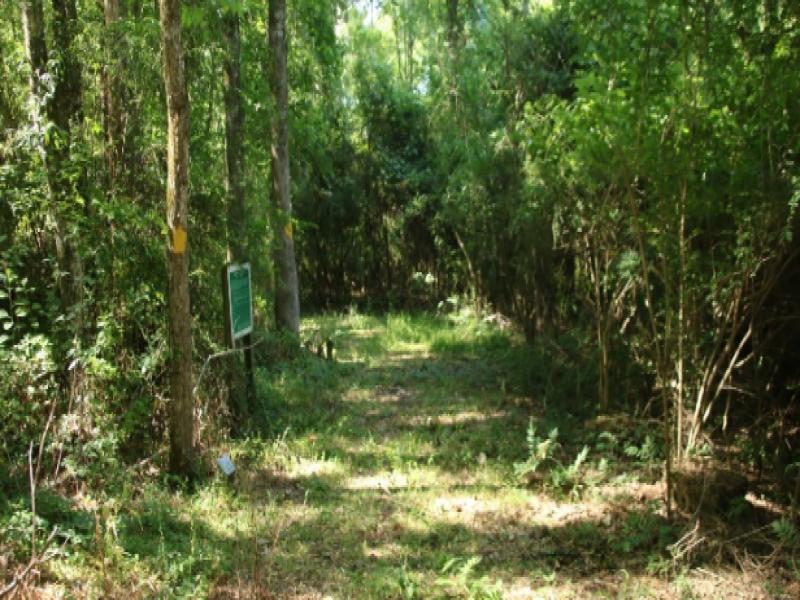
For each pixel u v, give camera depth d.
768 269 5.48
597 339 8.70
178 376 5.95
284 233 11.68
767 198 5.16
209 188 7.43
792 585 4.59
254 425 7.57
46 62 5.91
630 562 4.98
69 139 5.99
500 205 11.89
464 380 10.27
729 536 5.12
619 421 7.54
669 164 5.25
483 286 14.10
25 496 5.02
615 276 7.77
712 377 5.69
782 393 6.56
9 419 5.71
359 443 7.53
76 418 5.73
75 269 5.99
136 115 6.57
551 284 10.62
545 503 5.99
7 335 6.21
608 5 5.42
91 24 6.32
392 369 11.03
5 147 6.17
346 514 5.70
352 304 17.28
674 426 6.50
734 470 5.75
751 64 5.35
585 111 5.47
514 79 11.07
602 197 7.53
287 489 6.23
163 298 6.31
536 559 5.04
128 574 4.41
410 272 17.55
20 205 5.91
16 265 6.11
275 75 11.33
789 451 6.15
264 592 4.42
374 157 17.17
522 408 8.81
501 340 12.43
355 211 17.14
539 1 12.27
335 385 9.96
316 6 12.44
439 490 6.21
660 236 5.59
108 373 5.79
